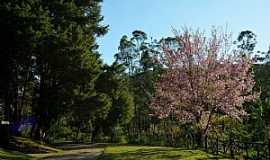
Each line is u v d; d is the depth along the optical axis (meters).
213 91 32.50
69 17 42.41
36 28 35.00
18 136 40.50
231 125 34.03
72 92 40.28
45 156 31.19
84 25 45.09
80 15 44.06
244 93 33.88
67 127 65.88
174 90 33.84
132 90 82.31
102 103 43.81
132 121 79.94
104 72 55.56
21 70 37.06
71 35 39.53
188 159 23.70
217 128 34.28
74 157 28.94
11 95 39.62
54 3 41.03
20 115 43.94
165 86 34.34
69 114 44.16
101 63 50.03
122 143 51.06
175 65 34.12
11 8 34.00
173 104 33.91
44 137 49.50
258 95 32.94
